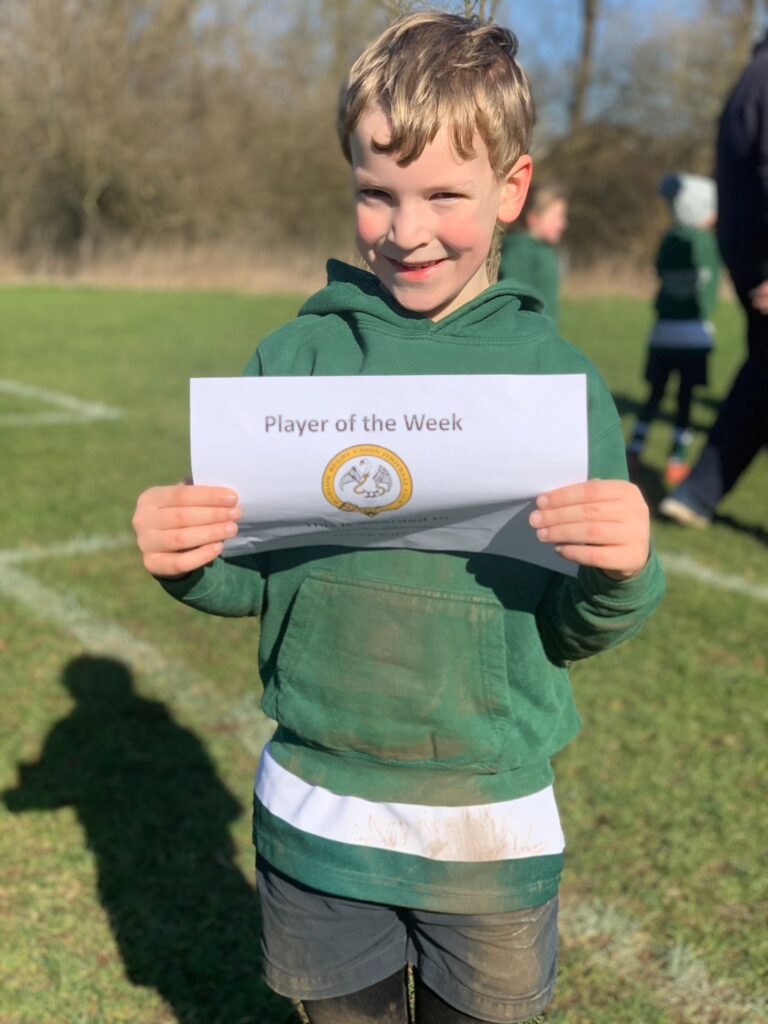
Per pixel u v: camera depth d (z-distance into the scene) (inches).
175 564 52.4
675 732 124.0
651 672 139.6
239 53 912.9
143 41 859.4
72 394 340.8
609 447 56.1
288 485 50.8
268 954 60.2
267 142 924.6
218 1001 84.0
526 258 208.4
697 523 202.2
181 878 98.5
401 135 50.9
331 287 58.7
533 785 57.1
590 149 1000.9
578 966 87.2
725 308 652.1
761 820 106.7
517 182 58.4
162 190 868.0
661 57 973.8
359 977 58.2
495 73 53.7
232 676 139.1
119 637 150.0
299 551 56.7
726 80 946.7
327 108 944.3
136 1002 83.6
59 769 115.7
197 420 50.2
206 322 546.9
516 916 56.4
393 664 54.9
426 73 51.3
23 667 139.0
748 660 143.8
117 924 92.1
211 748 121.2
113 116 841.5
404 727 55.1
